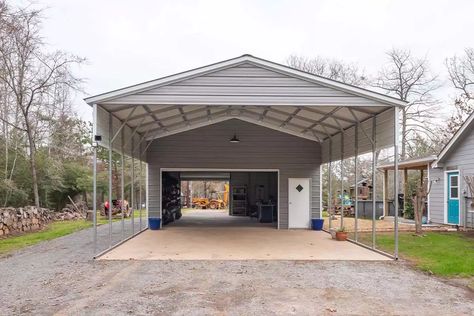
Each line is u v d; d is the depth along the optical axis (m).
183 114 12.13
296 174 14.80
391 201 19.50
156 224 14.54
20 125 20.44
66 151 24.34
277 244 10.68
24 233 13.66
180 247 10.09
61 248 9.98
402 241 11.09
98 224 17.03
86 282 6.27
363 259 8.34
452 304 5.07
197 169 14.71
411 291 5.73
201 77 8.70
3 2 16.97
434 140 25.31
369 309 4.87
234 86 8.70
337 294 5.57
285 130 14.73
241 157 14.76
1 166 19.48
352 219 18.77
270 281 6.36
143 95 8.58
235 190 22.33
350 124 11.54
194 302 5.16
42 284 6.14
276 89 8.73
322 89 8.73
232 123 14.83
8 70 17.97
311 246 10.30
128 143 12.05
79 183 23.17
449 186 14.88
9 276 6.71
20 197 19.48
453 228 14.12
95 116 8.45
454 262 7.77
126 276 6.72
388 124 9.05
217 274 6.89
